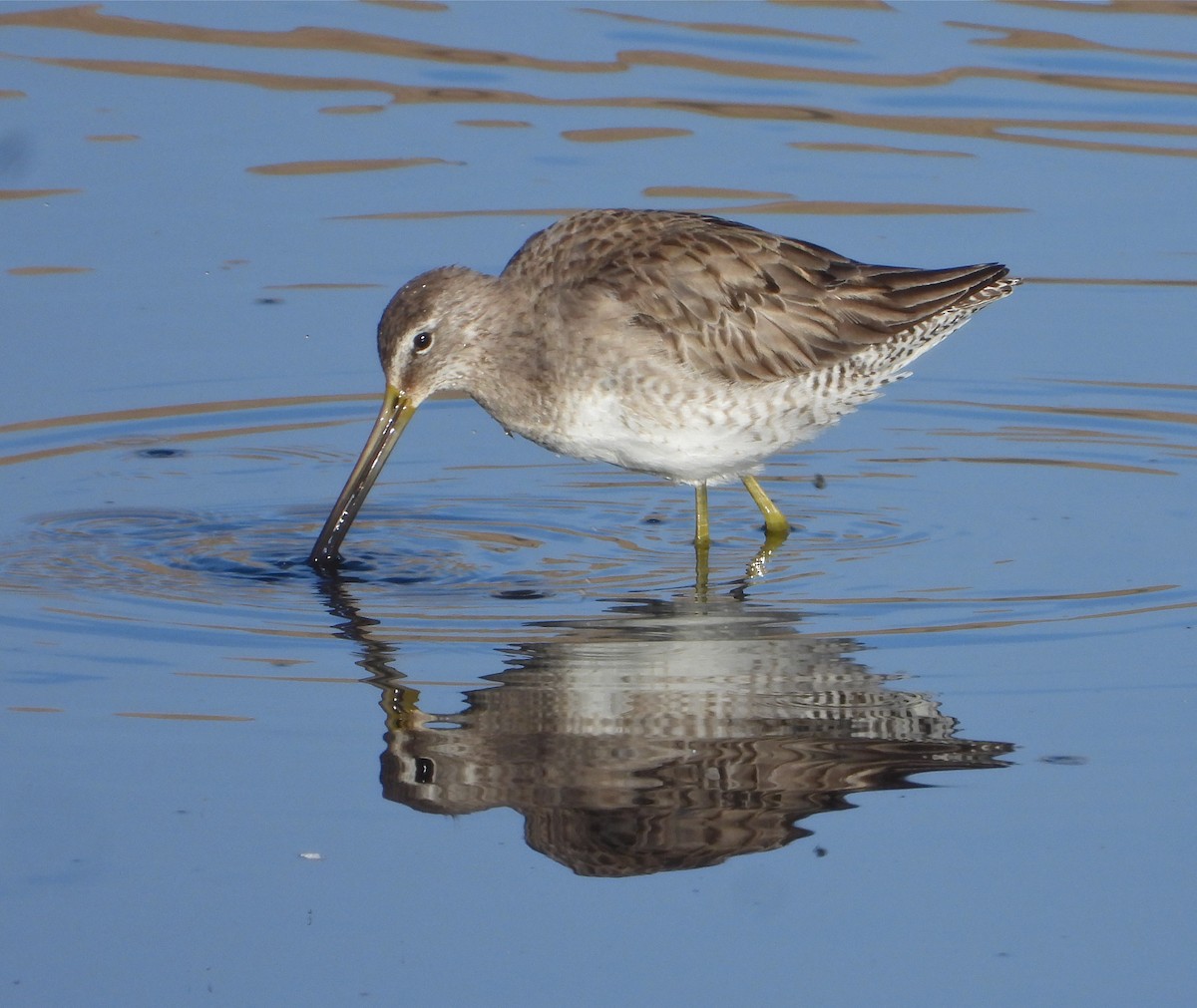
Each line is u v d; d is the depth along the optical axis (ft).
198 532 43.37
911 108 63.87
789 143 61.62
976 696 34.19
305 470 47.67
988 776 31.40
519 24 69.82
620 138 61.62
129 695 34.06
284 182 59.06
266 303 53.83
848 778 31.30
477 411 52.95
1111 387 51.80
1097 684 34.73
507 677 34.99
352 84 64.90
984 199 58.23
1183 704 33.81
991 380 52.80
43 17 68.85
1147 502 45.24
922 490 46.68
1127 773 31.40
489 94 64.34
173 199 57.98
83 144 60.29
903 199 57.93
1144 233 56.95
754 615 38.40
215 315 53.52
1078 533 43.21
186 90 63.93
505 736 32.50
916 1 71.05
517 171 59.41
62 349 51.72
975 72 66.23
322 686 34.53
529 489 47.32
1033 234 56.49
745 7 70.44
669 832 29.76
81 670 35.14
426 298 42.68
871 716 33.32
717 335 41.78
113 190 58.29
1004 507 45.21
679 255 42.11
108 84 64.03
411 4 70.79
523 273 42.93
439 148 60.90
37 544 42.09
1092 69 66.39
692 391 41.83
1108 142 61.98
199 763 31.65
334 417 50.44
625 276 41.91
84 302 53.62
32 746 32.12
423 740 32.30
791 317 42.42
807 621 38.04
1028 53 67.62
